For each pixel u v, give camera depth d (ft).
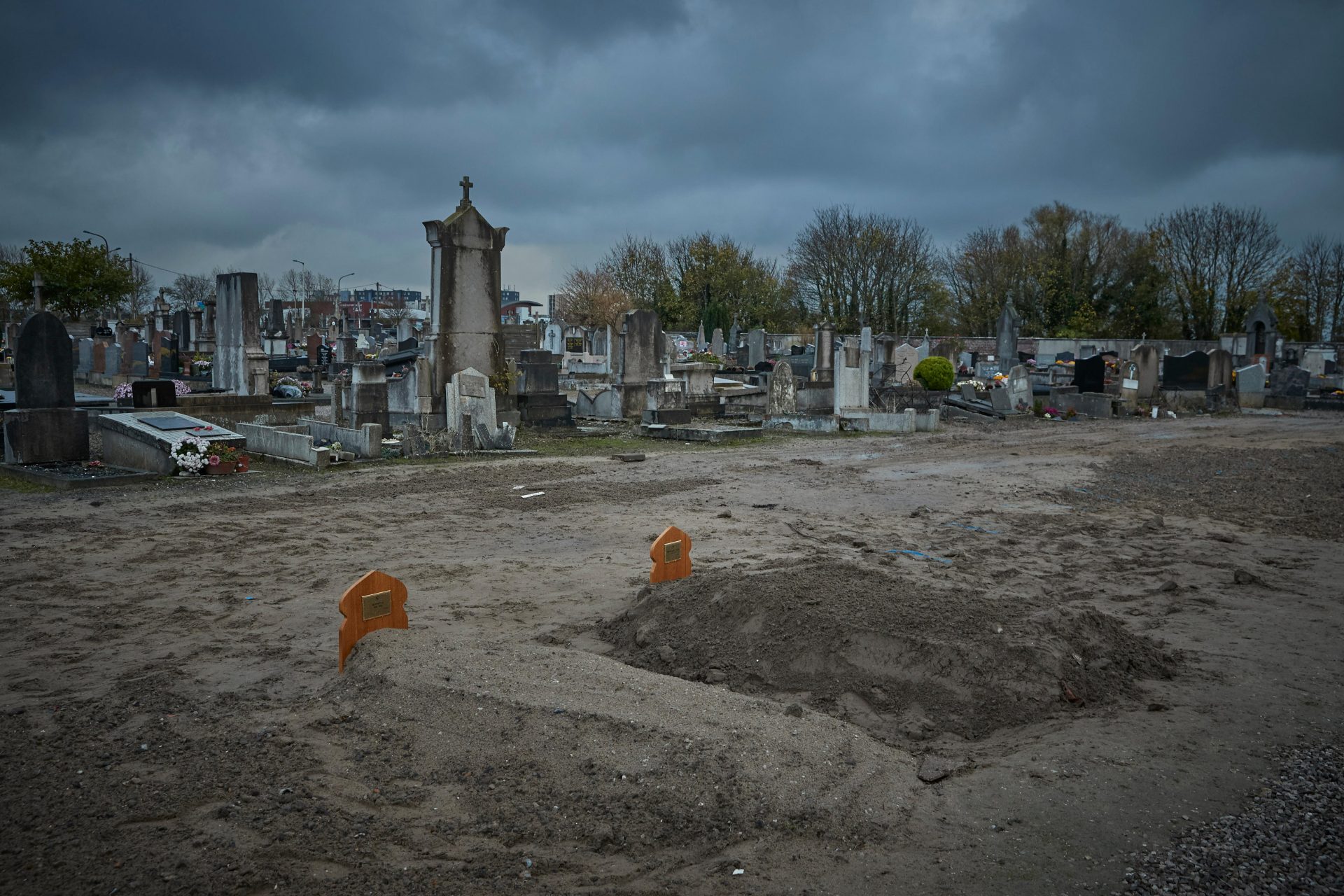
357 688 16.78
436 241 65.41
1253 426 88.63
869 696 17.25
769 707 16.37
